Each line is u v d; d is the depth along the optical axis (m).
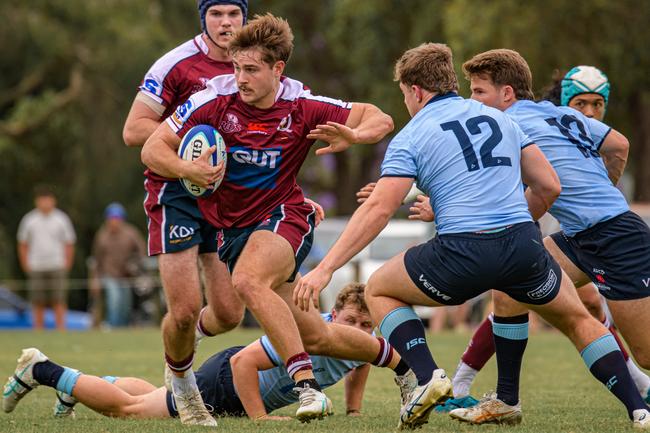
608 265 22.36
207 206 20.91
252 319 66.69
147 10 100.00
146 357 38.53
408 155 19.39
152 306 71.94
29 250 61.72
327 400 19.66
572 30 73.88
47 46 94.56
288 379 22.45
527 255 18.84
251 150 20.44
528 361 36.84
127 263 64.19
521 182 19.58
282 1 110.88
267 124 20.50
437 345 44.44
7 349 42.84
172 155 20.19
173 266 21.05
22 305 75.06
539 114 22.67
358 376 23.44
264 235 20.12
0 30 94.00
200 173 19.81
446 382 18.56
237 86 20.48
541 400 25.73
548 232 53.97
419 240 73.31
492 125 19.64
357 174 125.19
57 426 20.30
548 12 72.88
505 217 19.00
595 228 22.45
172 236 21.22
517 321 20.78
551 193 19.98
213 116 20.48
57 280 61.88
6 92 99.75
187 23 105.50
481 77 22.28
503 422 20.95
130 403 22.22
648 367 22.47
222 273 22.62
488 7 74.19
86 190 99.38
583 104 25.20
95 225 102.31
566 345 44.53
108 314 64.81
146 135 22.47
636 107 79.69
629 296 22.14
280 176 20.70
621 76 74.25
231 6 22.64
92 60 97.06
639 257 22.12
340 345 21.78
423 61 19.97
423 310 68.19
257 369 22.08
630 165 92.44
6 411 22.50
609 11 73.25
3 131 97.62
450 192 19.20
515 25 72.69
